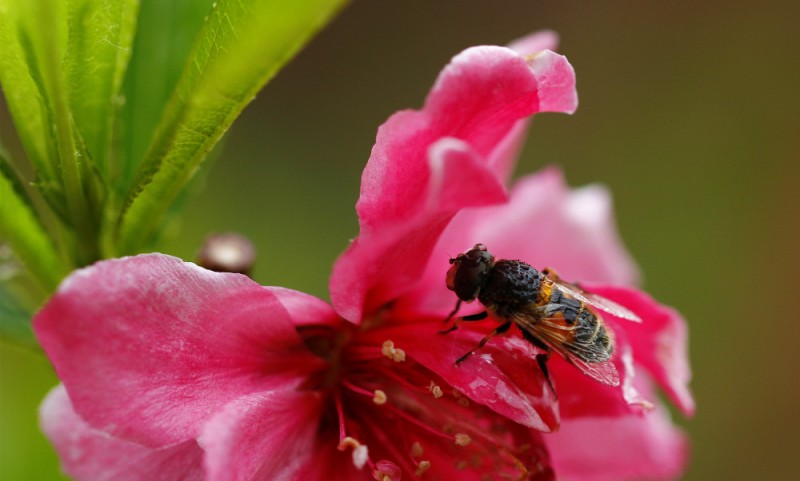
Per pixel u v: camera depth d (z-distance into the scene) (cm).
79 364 13
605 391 14
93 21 13
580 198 17
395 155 13
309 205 28
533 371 14
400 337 14
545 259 17
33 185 14
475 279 14
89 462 13
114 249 14
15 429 17
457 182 13
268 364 14
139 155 14
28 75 13
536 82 13
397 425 14
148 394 13
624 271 17
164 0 15
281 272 26
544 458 14
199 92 13
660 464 16
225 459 13
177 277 13
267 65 13
